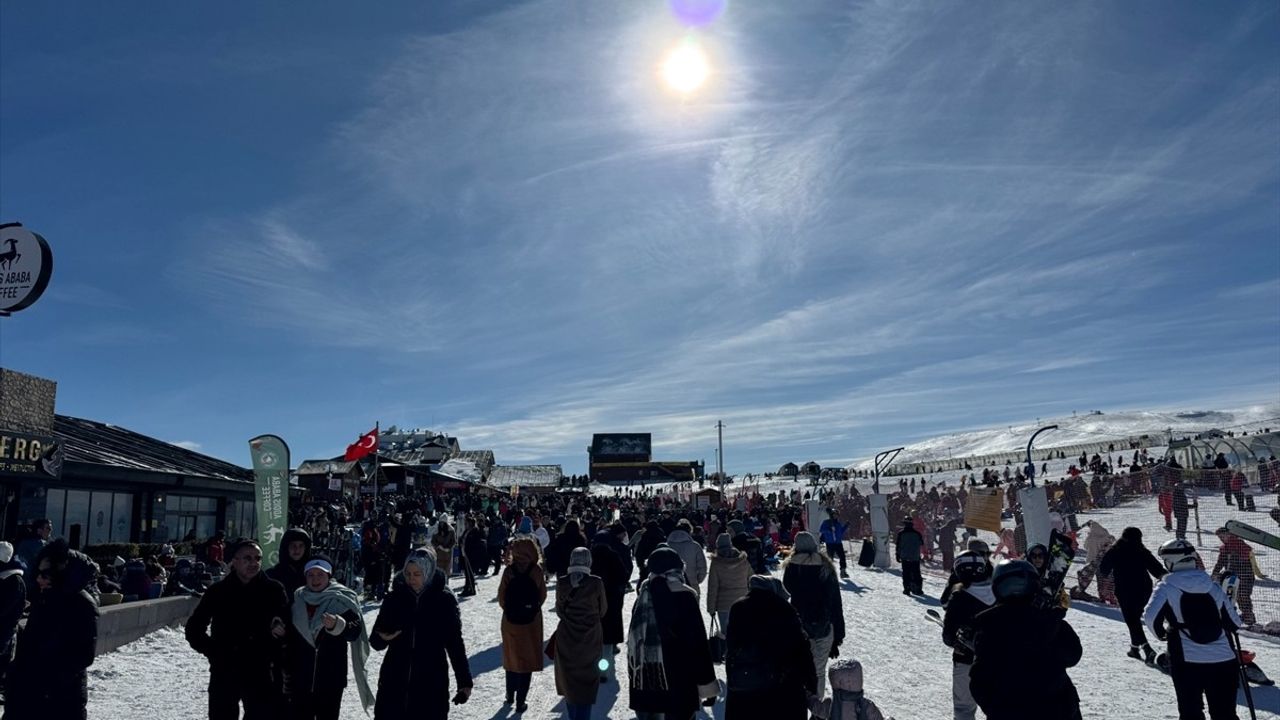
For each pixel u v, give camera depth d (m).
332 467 41.91
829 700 4.90
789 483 87.25
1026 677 4.48
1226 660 6.20
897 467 90.12
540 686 9.52
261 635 5.77
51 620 5.48
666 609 5.95
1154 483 24.17
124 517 21.20
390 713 6.02
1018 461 75.19
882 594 18.34
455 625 6.32
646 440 124.38
